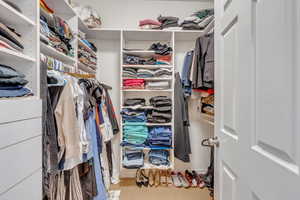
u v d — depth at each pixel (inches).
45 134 40.5
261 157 23.0
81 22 75.8
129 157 84.1
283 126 19.0
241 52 28.6
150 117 85.9
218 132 40.2
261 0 23.1
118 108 97.1
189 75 81.8
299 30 16.9
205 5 97.2
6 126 27.0
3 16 35.9
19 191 29.8
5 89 31.6
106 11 95.5
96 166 63.9
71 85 47.8
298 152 17.0
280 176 19.3
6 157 27.0
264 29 22.5
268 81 21.7
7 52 32.5
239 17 29.2
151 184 85.5
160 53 87.2
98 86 69.1
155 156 85.0
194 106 98.0
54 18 52.3
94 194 61.7
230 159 33.4
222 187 37.8
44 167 40.4
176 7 96.5
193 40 97.5
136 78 86.8
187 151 85.0
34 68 39.9
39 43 41.1
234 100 31.9
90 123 61.0
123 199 74.4
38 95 40.1
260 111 23.5
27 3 40.0
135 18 95.9
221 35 38.5
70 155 43.9
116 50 97.0
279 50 19.7
